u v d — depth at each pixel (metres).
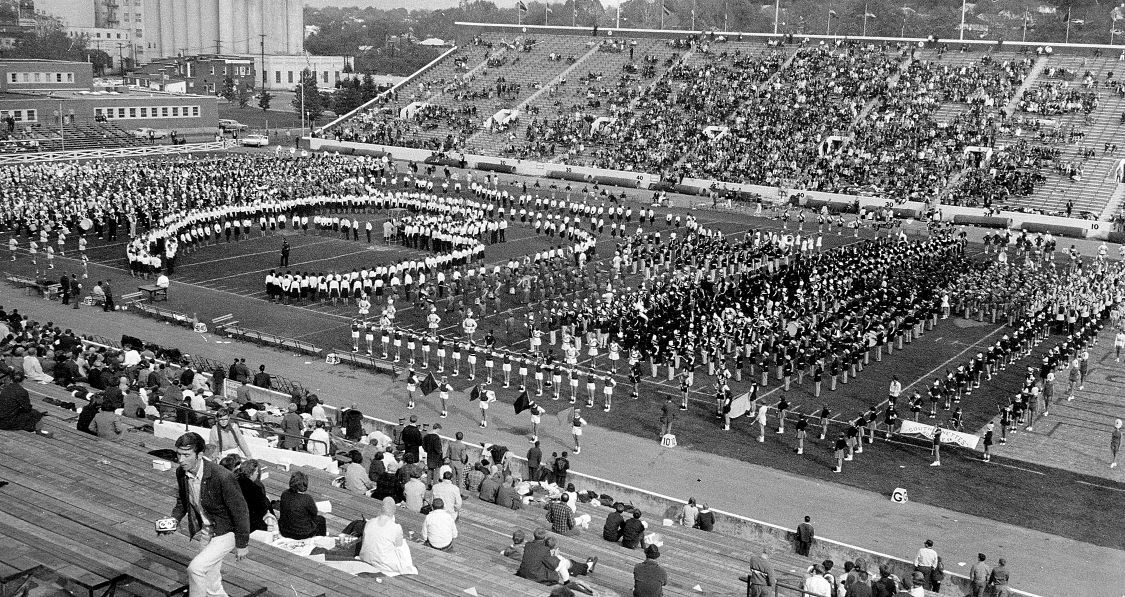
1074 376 55.91
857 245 90.00
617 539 31.44
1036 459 47.00
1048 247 92.81
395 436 44.62
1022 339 62.34
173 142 147.38
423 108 148.75
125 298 68.56
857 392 55.81
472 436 47.22
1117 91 117.94
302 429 36.78
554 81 148.25
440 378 55.19
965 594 33.19
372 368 56.47
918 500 42.00
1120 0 189.75
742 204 115.00
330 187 104.88
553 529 30.92
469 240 82.81
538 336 58.59
